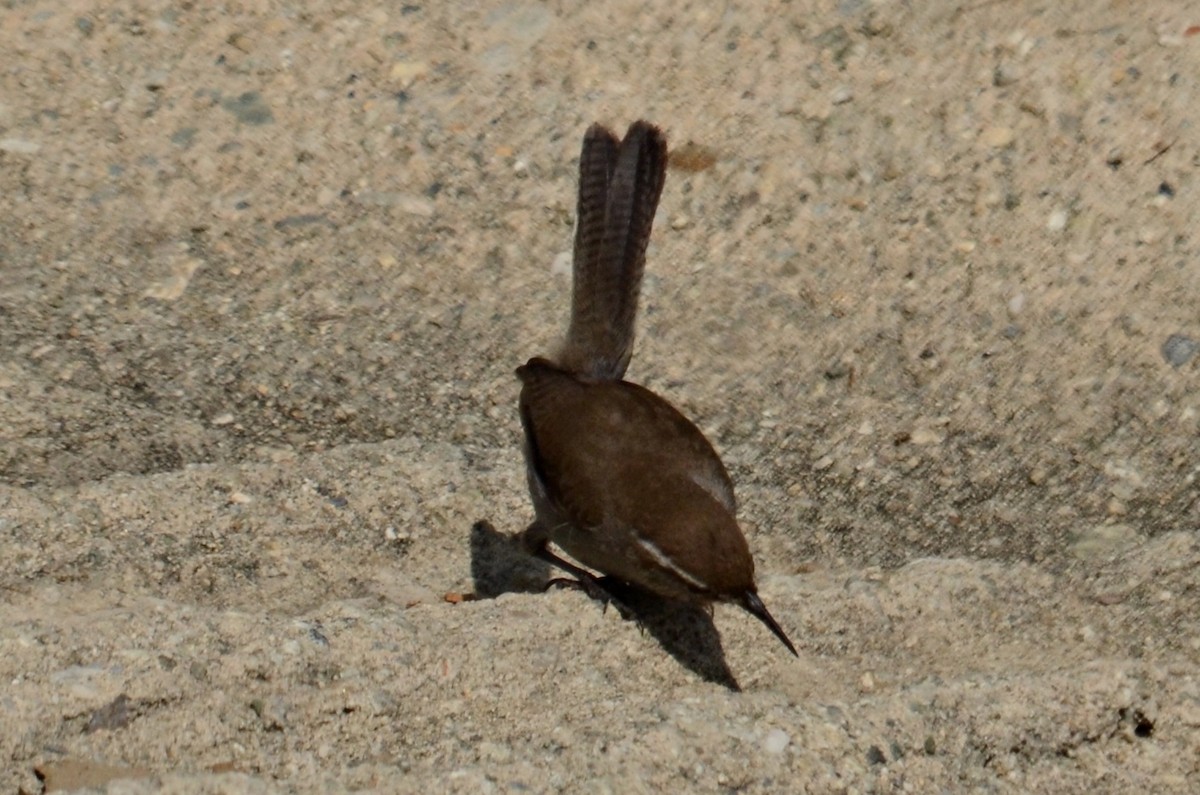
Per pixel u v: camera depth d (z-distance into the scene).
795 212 13.46
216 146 14.33
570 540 10.31
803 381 12.55
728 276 13.19
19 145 14.32
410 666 9.65
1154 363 12.27
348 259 13.58
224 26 15.19
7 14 15.27
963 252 13.05
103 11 15.30
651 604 10.44
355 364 12.80
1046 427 12.08
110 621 9.66
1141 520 11.48
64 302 13.15
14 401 12.10
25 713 9.11
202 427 12.18
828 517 11.70
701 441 10.47
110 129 14.48
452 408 12.50
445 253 13.56
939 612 10.65
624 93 14.36
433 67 14.77
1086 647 10.48
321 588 10.95
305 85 14.73
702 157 13.86
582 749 8.98
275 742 9.24
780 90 14.19
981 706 9.37
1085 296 12.68
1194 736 9.41
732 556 9.62
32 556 10.76
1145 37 14.04
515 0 15.13
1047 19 14.28
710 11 14.81
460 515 11.57
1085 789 9.24
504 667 9.74
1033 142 13.55
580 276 11.58
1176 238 12.87
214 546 11.09
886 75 14.14
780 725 9.17
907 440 12.12
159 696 9.26
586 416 10.38
